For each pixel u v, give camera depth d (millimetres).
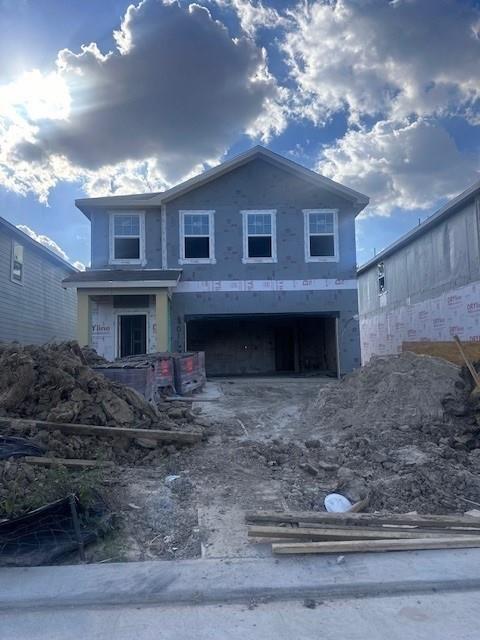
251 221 16953
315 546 4793
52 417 7348
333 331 17656
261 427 9508
